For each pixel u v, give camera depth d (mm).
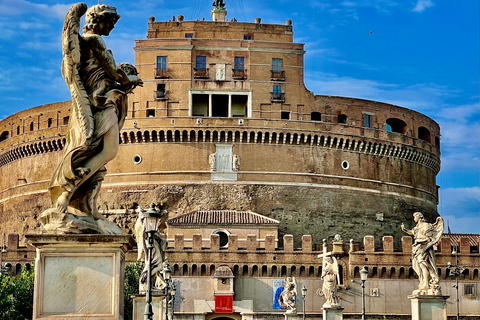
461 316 105062
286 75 119312
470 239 113625
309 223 115938
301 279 103250
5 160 127188
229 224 109250
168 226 109125
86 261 11055
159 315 29094
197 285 101750
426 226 28547
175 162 115688
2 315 58031
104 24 12141
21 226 121312
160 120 115938
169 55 118125
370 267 104625
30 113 123375
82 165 11461
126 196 115000
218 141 116312
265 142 117062
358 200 119750
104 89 11773
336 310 61281
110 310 10992
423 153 128250
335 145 119625
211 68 118188
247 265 103000
